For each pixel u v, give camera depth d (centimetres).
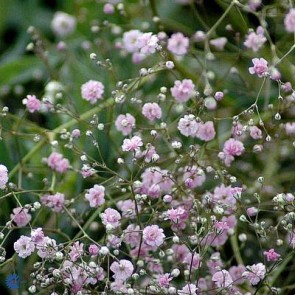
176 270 51
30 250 51
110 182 57
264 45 58
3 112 55
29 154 58
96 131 58
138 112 57
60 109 56
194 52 59
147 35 54
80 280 51
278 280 56
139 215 52
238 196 52
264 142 57
